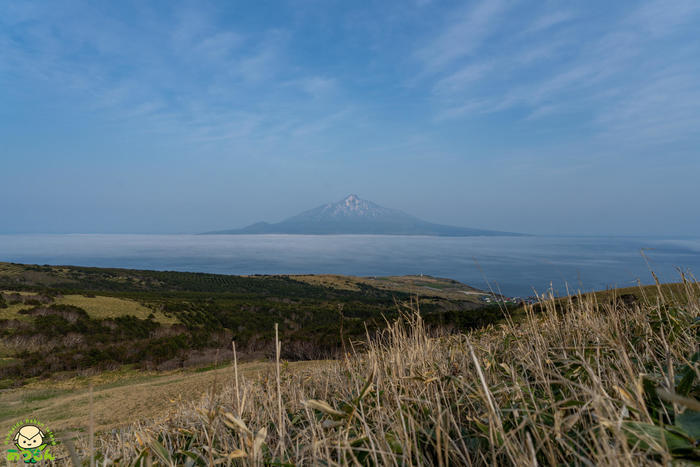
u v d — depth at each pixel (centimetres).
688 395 84
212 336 2717
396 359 164
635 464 61
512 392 107
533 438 88
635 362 133
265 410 153
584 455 78
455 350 180
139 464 103
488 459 88
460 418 113
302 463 98
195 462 109
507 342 186
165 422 183
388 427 108
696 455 58
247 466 97
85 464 109
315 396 188
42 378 1755
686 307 180
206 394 189
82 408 1002
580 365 120
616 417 72
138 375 1856
